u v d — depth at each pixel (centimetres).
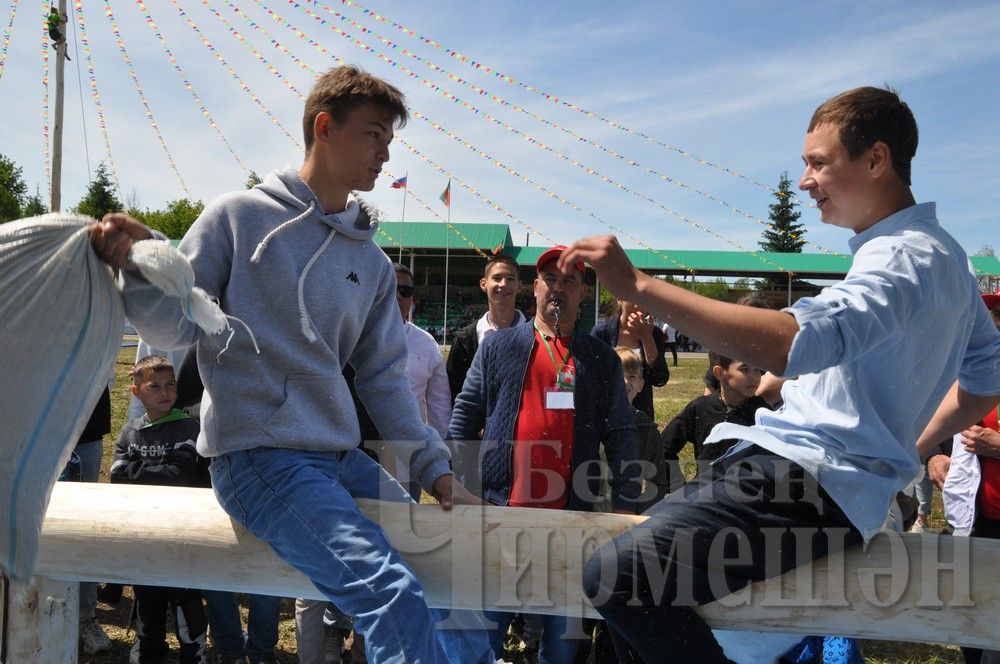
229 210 185
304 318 184
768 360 142
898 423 162
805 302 146
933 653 368
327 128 188
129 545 196
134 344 1783
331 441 187
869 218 168
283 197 188
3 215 4522
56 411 163
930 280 152
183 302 164
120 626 381
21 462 160
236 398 182
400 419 205
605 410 273
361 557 169
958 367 171
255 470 180
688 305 146
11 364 158
